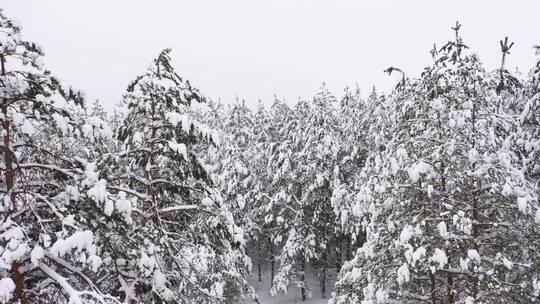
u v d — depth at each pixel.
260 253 33.34
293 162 27.42
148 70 9.09
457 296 10.74
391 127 13.88
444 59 10.58
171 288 9.14
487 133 10.15
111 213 7.33
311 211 27.17
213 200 9.58
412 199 10.80
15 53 6.84
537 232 9.68
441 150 9.98
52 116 7.34
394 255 10.30
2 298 6.02
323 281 28.27
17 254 6.29
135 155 9.27
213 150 30.23
